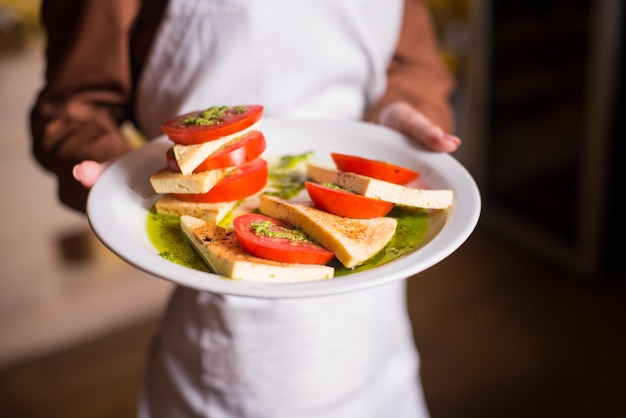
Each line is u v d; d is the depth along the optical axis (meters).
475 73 2.45
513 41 2.27
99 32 1.01
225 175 0.85
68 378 2.00
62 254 2.07
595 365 1.95
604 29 1.94
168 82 1.04
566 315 2.15
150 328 2.16
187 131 0.82
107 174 0.87
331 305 1.07
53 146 1.01
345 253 0.71
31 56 2.09
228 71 1.02
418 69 1.21
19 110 2.02
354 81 1.12
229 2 0.98
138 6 1.02
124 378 1.99
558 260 2.38
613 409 1.80
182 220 0.80
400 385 1.26
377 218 0.79
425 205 0.80
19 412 1.89
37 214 2.03
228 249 0.73
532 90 2.26
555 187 2.31
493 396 1.87
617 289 2.25
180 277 0.65
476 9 2.33
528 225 2.47
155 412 1.21
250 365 1.09
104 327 2.16
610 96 2.01
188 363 1.13
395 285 1.19
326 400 1.13
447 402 1.86
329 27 1.05
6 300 2.03
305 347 1.08
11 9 2.15
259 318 1.05
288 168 0.96
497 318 2.16
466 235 0.71
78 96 1.06
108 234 0.74
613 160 2.11
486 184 2.60
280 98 1.06
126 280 2.14
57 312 2.09
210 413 1.13
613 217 2.21
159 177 0.83
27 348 2.08
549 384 1.90
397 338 1.24
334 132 0.99
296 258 0.71
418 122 0.97
